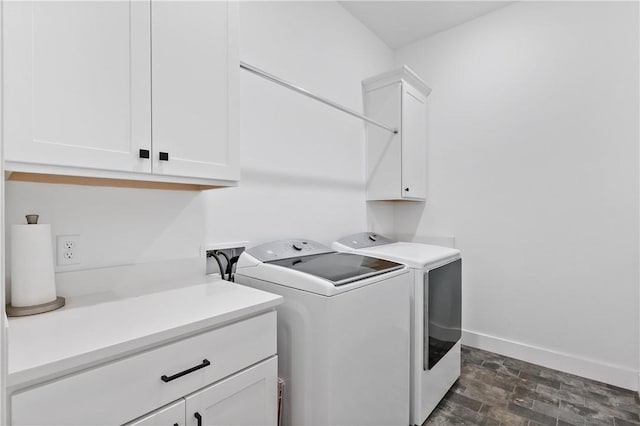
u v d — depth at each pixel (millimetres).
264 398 1086
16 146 756
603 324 2184
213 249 1557
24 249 933
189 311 961
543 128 2404
